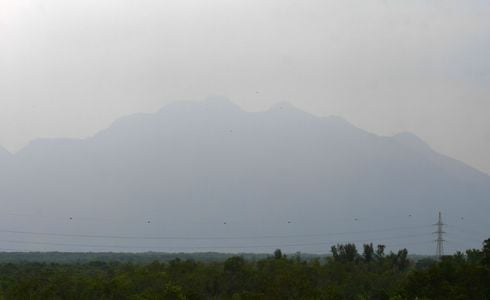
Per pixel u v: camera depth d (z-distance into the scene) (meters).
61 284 52.75
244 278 57.47
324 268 63.22
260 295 48.50
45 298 50.28
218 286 56.22
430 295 45.44
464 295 44.22
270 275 55.97
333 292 50.59
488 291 45.28
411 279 47.94
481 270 46.12
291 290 50.94
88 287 51.75
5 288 57.19
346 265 66.31
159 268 66.69
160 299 47.28
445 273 47.09
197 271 60.62
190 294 49.84
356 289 56.09
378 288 56.38
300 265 64.31
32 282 53.38
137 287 53.88
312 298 48.50
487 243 47.19
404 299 46.44
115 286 51.62
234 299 49.34
